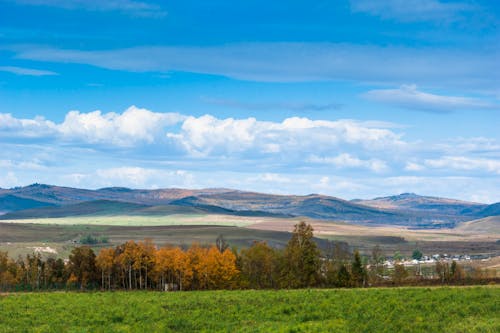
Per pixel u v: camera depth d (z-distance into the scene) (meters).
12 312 64.94
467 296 64.50
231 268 138.75
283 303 67.06
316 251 144.25
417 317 52.09
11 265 153.62
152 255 142.88
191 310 64.88
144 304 70.62
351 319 53.41
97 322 58.16
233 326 53.78
